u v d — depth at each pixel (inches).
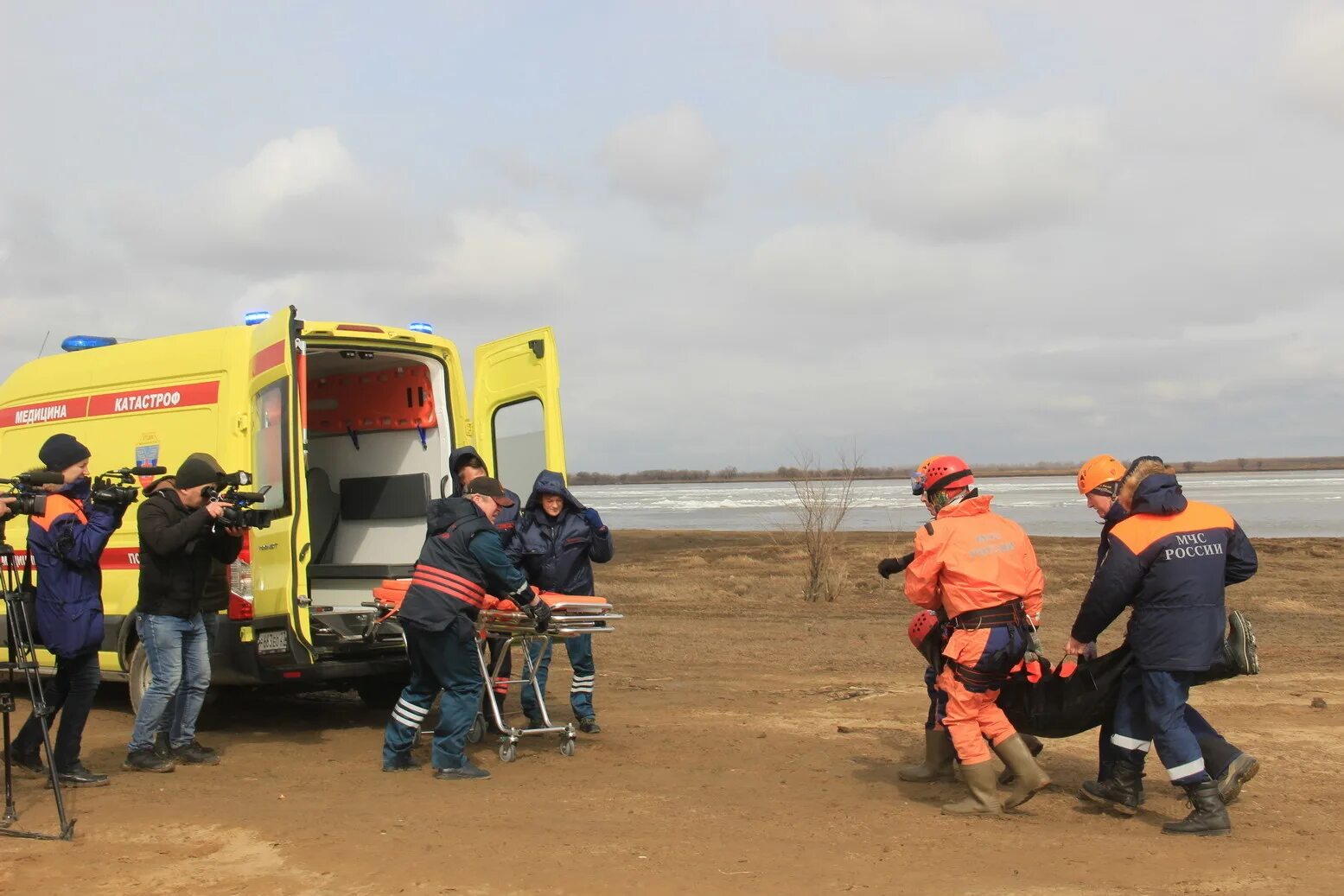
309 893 182.9
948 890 184.4
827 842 211.9
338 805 239.0
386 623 315.9
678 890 184.1
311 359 364.2
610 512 2787.9
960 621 228.2
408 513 372.8
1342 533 1457.9
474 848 206.7
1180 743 217.8
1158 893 183.5
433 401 366.9
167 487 274.7
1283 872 194.1
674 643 533.6
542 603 273.0
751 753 294.4
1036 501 3063.5
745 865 197.5
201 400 337.1
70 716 254.7
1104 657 231.9
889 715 344.5
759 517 2242.9
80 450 251.9
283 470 296.4
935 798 247.6
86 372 374.6
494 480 272.8
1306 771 270.8
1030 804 241.1
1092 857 203.0
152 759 274.1
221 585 294.7
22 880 189.5
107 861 199.6
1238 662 219.9
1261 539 1224.2
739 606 714.2
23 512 232.1
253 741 318.3
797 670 449.7
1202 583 215.9
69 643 245.3
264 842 210.2
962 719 231.6
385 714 368.8
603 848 207.3
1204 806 217.8
